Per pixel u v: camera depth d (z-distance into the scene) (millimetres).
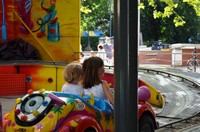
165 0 21656
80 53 13703
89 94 4422
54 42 13555
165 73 13945
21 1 13328
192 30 41562
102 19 42938
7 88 10227
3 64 10695
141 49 28516
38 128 3922
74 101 4109
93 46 43906
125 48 2473
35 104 4137
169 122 7117
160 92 10789
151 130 4980
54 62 11734
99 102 4453
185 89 11328
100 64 4559
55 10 13523
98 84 4531
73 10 13617
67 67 4641
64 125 3934
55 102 4035
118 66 2498
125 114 2496
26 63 10992
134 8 2475
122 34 2471
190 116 7660
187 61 23234
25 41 13188
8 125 4148
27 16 13422
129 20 2463
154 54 25328
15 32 13219
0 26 12867
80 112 4141
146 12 40625
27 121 4027
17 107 4230
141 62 25375
